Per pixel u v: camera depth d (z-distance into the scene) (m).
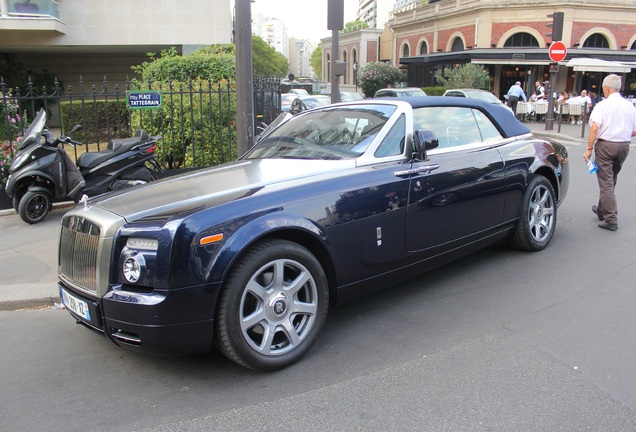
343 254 3.64
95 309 3.13
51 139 7.04
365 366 3.39
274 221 3.25
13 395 3.18
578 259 5.27
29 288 4.80
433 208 4.21
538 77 32.22
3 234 6.65
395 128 4.22
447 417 2.82
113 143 7.65
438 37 39.00
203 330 3.05
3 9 17.92
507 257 5.40
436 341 3.70
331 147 4.23
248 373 3.36
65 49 21.69
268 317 3.28
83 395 3.16
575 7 31.03
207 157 9.62
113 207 3.35
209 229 3.04
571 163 11.45
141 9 20.36
